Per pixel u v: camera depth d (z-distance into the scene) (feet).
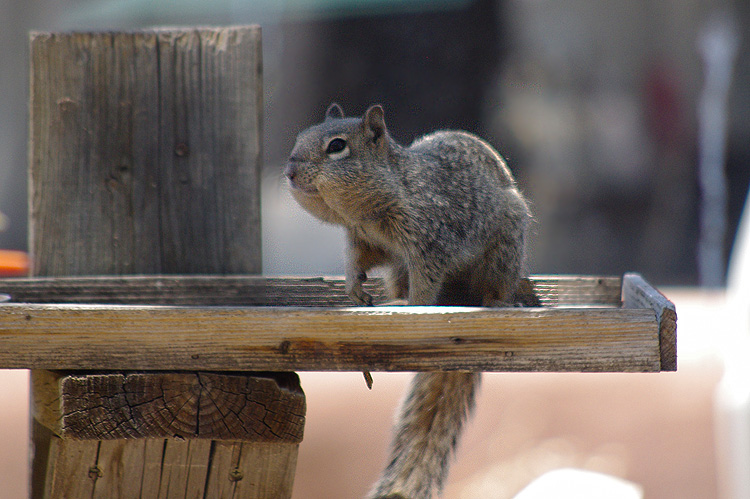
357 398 62.39
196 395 20.98
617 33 140.46
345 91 92.84
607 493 46.44
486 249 28.12
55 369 21.02
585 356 20.89
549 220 119.65
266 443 22.13
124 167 30.94
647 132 130.52
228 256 31.24
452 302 29.09
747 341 36.42
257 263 31.35
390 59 92.48
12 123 115.85
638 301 26.03
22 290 28.40
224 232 31.24
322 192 25.90
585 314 20.88
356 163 25.80
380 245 27.71
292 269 85.10
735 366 36.78
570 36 130.31
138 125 30.96
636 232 119.24
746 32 133.18
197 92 31.07
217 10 100.22
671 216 122.62
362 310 20.94
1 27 113.50
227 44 31.07
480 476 55.21
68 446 21.71
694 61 133.69
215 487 22.35
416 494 26.45
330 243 86.53
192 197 31.19
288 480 22.58
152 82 30.99
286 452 22.48
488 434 59.77
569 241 116.26
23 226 114.62
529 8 118.83
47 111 30.58
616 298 30.76
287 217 87.15
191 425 21.01
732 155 131.44
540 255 111.86
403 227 26.32
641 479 51.57
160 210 31.04
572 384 65.57
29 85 30.63
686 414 58.95
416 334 20.88
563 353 20.89
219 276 29.94
